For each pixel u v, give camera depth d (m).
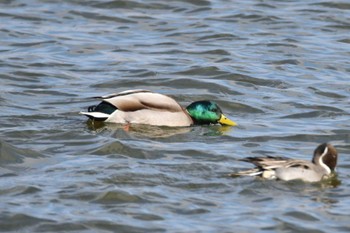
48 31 27.45
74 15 29.19
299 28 28.27
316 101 21.44
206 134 18.61
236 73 23.39
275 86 22.77
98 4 30.17
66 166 15.95
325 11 29.88
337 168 16.22
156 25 28.53
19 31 27.27
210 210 14.13
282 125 19.45
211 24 28.52
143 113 18.91
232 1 31.08
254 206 14.30
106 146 16.94
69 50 25.61
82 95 21.61
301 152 17.53
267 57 25.31
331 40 27.17
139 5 30.30
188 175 15.55
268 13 29.56
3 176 15.50
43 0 30.39
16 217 13.73
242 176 15.45
